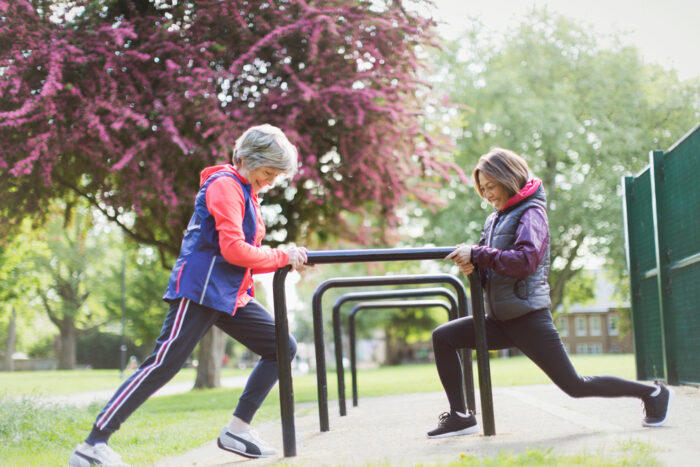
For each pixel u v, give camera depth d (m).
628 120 25.34
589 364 12.05
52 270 42.53
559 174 26.59
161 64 9.76
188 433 5.13
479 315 3.40
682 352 5.98
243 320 3.45
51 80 8.64
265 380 3.47
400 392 8.65
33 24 9.45
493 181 3.39
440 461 2.65
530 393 6.12
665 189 6.24
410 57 10.44
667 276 6.25
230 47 10.12
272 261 3.27
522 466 2.42
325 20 9.39
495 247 3.39
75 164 10.36
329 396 9.28
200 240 3.28
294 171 3.43
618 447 2.79
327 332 45.03
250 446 3.41
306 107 9.72
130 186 9.62
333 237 12.88
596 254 26.66
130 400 3.12
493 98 25.36
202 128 9.77
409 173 11.13
